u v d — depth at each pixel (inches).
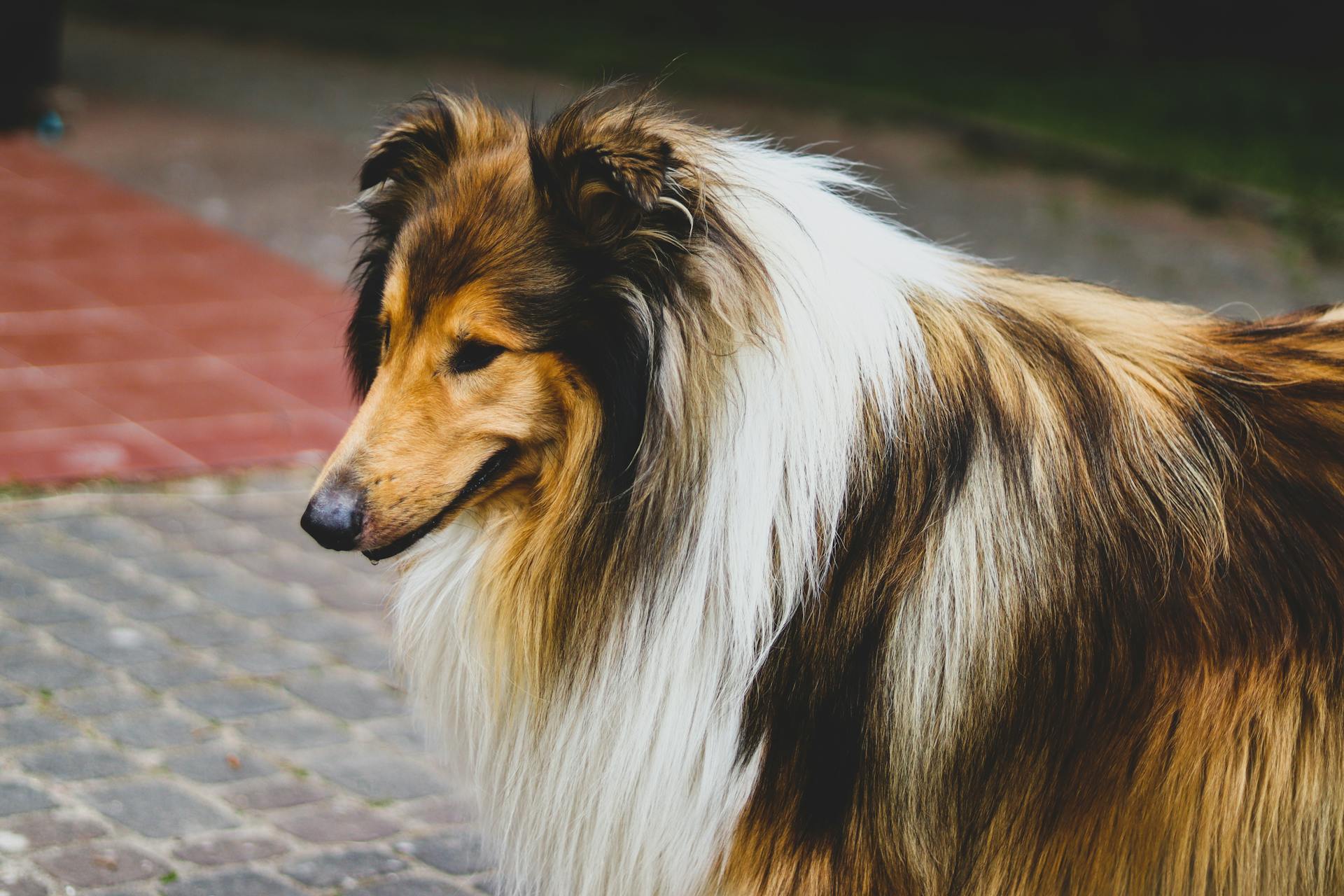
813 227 113.7
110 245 354.3
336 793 160.1
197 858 145.3
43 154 428.5
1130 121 588.7
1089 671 107.6
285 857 147.5
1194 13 733.3
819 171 121.0
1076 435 110.5
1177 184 503.8
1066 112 601.0
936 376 110.9
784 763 109.1
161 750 164.1
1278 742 107.7
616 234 107.0
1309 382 117.3
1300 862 108.7
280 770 163.3
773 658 108.3
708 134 118.2
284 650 190.2
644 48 701.9
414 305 110.6
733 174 113.1
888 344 109.9
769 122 579.5
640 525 108.4
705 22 776.3
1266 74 695.1
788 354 107.8
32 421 252.5
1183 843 108.6
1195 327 125.5
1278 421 114.6
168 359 287.6
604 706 111.7
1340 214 464.8
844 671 107.8
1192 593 108.3
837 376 108.6
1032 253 419.5
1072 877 110.2
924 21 812.0
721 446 108.1
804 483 107.8
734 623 107.6
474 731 120.0
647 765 110.5
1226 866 108.4
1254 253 439.2
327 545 108.8
